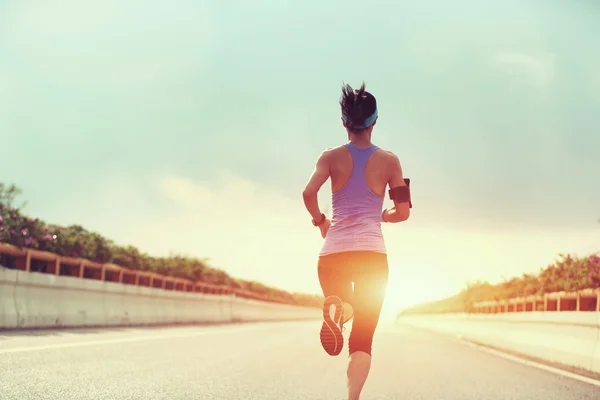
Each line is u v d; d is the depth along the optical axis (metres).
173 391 5.82
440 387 7.15
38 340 9.46
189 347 10.71
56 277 12.34
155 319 17.95
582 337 10.75
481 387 7.26
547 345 12.38
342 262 3.77
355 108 3.91
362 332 3.71
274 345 12.77
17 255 11.94
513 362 11.20
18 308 11.05
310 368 8.55
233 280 36.91
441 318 33.75
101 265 14.77
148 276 18.25
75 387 5.58
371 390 6.67
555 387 7.49
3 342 8.74
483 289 27.78
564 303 13.19
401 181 3.91
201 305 23.41
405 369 9.15
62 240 13.49
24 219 12.53
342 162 3.87
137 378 6.46
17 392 5.11
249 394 5.94
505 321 16.41
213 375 7.16
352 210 3.81
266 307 37.69
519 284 20.12
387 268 3.82
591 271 12.77
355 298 3.79
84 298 13.58
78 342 9.70
